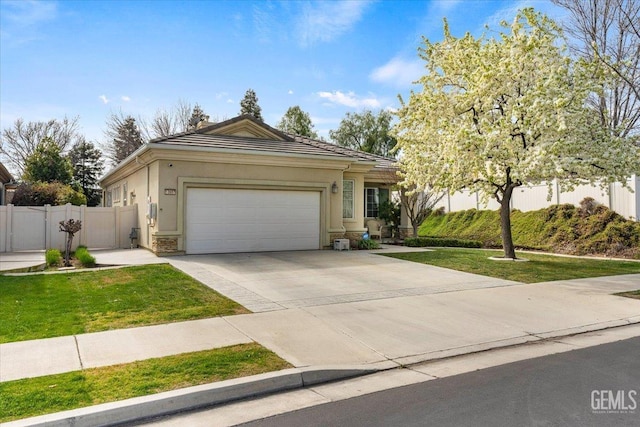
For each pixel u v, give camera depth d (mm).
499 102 13062
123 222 17094
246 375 4613
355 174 18188
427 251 16641
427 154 13789
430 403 4109
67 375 4582
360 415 3881
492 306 8195
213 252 14398
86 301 7957
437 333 6480
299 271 11383
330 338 6098
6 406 3836
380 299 8555
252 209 15039
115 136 44031
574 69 12078
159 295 8484
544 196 20438
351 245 17516
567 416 3770
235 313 7285
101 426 3746
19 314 7059
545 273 11828
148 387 4266
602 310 8039
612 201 17750
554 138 11570
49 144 33531
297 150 15750
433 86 14023
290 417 3881
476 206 24047
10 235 16016
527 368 5098
